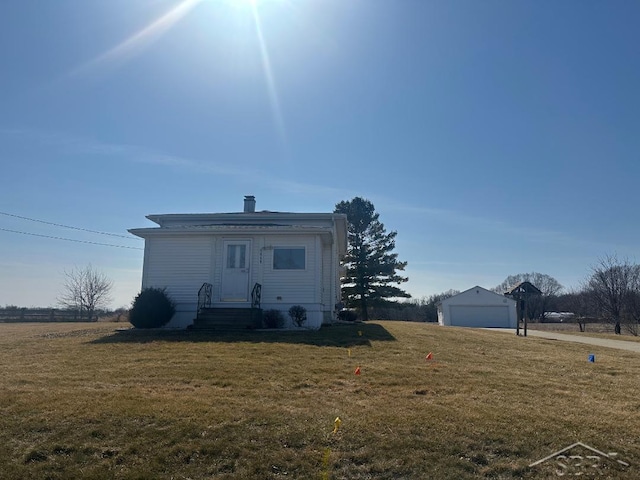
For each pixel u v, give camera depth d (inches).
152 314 622.2
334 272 843.4
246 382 310.5
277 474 193.5
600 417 250.8
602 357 468.1
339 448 211.6
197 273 666.2
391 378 327.3
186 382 310.0
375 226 1770.4
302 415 245.0
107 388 293.3
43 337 560.7
